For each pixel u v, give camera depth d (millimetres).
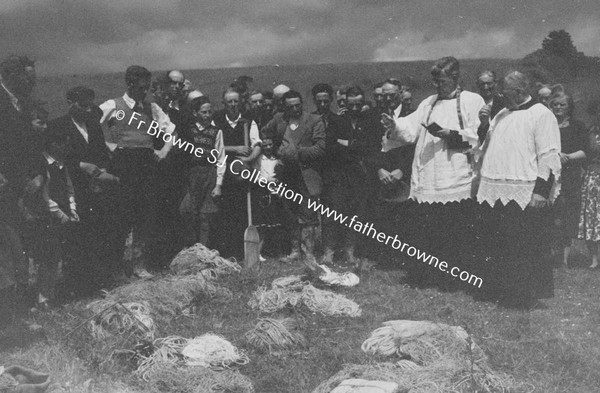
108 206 7531
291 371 5121
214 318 6480
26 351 5320
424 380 4641
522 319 6297
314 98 8547
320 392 4684
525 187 6898
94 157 7355
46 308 6488
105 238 7645
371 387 4473
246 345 5688
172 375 4895
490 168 7102
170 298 6602
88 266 7547
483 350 5438
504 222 7027
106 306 6020
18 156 6051
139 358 5270
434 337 5344
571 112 8500
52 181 6938
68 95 7305
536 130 6891
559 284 7641
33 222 6438
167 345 5387
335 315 6496
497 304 6859
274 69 14594
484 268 7480
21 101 6129
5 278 5758
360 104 8656
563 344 5602
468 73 10867
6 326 5855
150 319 6039
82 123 7352
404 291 7395
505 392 4730
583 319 6320
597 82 10438
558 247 8539
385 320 6359
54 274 6711
